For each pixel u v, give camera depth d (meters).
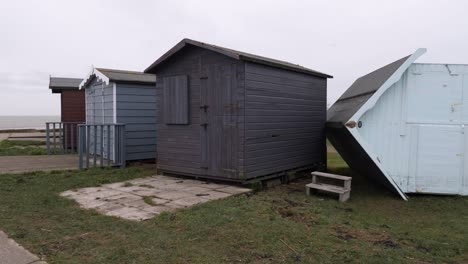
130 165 9.32
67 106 13.41
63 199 5.48
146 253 3.38
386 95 6.33
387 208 5.62
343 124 6.28
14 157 10.80
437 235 4.27
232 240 3.74
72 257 3.29
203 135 6.91
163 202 5.28
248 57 6.13
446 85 6.23
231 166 6.47
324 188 6.13
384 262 3.29
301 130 8.09
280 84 7.22
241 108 6.24
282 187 7.15
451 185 6.28
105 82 9.88
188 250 3.47
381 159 6.38
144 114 9.85
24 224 4.26
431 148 6.29
